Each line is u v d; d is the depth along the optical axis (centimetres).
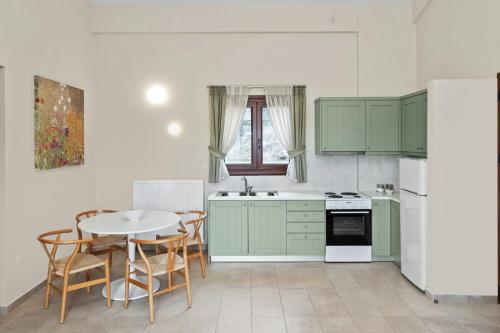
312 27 498
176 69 507
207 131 509
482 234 335
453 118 332
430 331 287
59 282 388
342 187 512
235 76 507
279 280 397
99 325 298
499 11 327
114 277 402
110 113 507
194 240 411
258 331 288
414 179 365
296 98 497
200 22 499
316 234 455
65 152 417
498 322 300
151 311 302
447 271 338
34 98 361
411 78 504
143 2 493
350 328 292
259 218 456
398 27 503
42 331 288
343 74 506
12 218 330
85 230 320
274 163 518
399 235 433
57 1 406
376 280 396
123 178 509
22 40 344
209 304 336
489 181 333
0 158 320
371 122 470
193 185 498
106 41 504
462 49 388
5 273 320
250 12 498
